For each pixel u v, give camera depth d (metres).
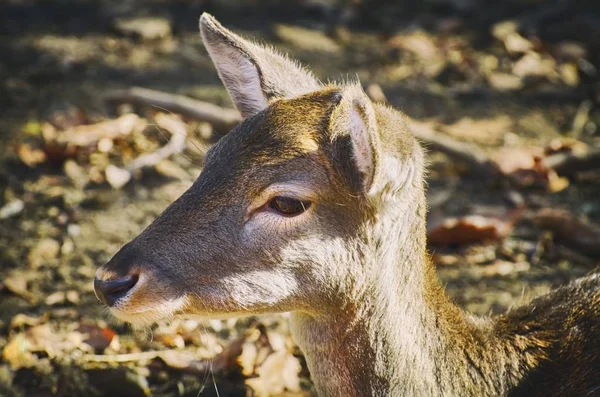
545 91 15.56
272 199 7.01
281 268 7.09
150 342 9.54
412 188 7.25
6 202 12.00
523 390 7.73
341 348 7.47
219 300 7.11
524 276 10.84
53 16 17.66
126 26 16.97
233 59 7.95
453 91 15.35
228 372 9.20
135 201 12.12
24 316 9.75
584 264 11.14
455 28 17.64
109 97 14.12
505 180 12.66
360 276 7.21
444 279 10.74
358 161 6.86
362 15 18.28
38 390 8.95
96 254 11.06
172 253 7.04
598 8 18.55
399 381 7.43
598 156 12.91
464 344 7.66
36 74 15.38
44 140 13.20
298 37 17.03
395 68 16.09
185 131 13.21
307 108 7.23
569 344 7.83
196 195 7.15
